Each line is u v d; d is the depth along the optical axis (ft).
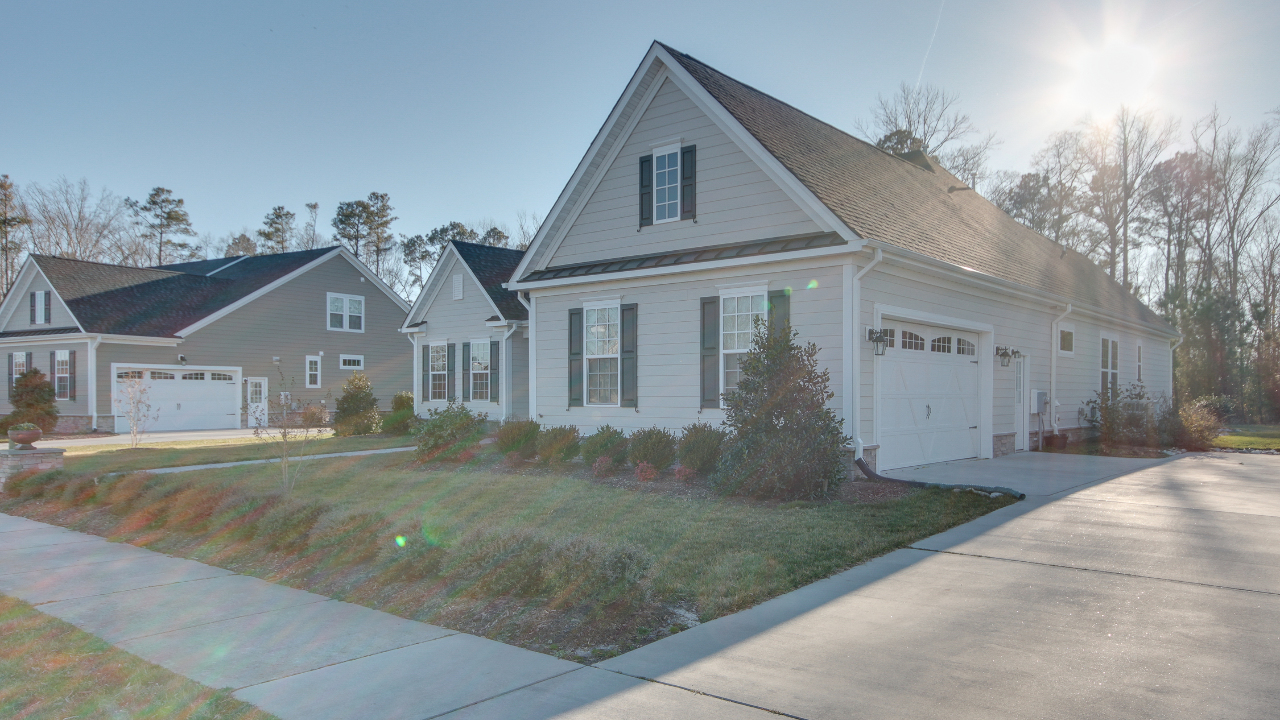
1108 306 67.46
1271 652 14.98
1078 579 20.42
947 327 46.26
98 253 165.99
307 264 102.58
